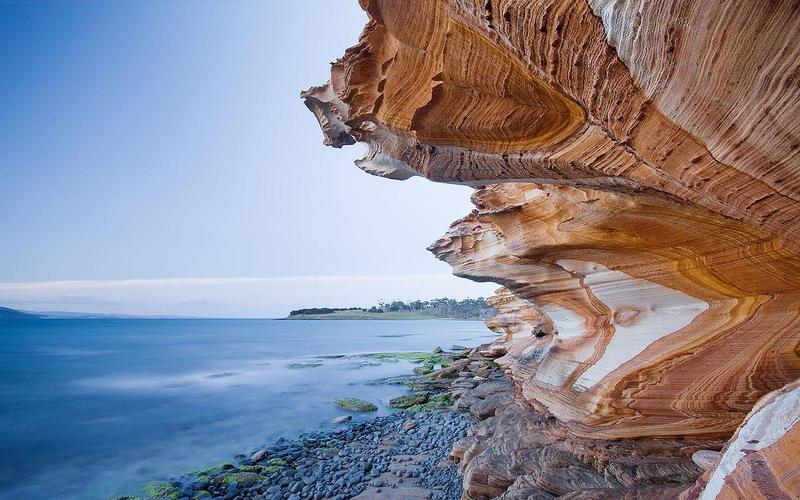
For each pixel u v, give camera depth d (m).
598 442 7.98
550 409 10.28
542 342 16.17
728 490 3.13
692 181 3.86
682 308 8.03
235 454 16.14
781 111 2.49
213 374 38.59
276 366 44.78
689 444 7.23
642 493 5.79
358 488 11.88
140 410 24.12
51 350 63.91
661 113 3.21
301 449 16.31
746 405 7.01
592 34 3.03
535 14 3.23
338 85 8.36
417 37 5.08
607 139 4.27
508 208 9.48
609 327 9.85
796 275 5.92
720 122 2.91
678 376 7.62
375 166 9.99
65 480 13.73
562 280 11.23
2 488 13.14
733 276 6.66
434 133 5.92
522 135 5.20
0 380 34.59
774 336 6.79
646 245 7.32
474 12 3.75
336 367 43.59
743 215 4.37
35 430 19.94
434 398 24.11
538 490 7.66
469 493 8.99
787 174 3.09
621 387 8.19
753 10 2.09
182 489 12.80
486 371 26.09
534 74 4.11
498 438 10.57
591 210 7.32
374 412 22.80
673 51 2.63
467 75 4.86
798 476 2.53
